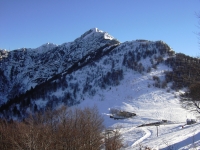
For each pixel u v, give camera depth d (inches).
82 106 4480.8
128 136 2015.3
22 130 917.8
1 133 1100.5
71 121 1239.5
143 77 5536.4
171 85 4854.8
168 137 1412.4
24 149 664.4
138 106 4116.6
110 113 3597.4
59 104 5137.8
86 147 983.6
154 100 4333.2
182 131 1615.4
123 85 5359.3
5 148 1009.5
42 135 825.5
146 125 2800.2
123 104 4271.7
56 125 1358.3
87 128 1131.9
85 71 6899.6
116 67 6535.4
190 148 781.3
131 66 6205.7
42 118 1446.9
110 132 1424.7
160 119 3105.3
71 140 966.4
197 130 1453.0
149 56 6756.9
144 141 1651.1
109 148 1043.3
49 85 6491.1
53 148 829.8
